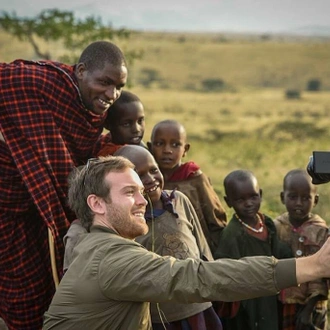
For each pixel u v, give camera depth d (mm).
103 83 5387
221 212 6031
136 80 64688
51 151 5363
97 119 5508
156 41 87812
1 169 5449
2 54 43844
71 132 5449
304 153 21719
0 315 5832
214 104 48250
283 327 6000
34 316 5715
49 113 5367
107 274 4148
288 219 6223
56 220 5332
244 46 88938
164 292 4086
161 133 5961
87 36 15578
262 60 80062
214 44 88875
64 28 15531
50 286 5762
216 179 16391
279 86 70500
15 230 5590
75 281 4230
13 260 5602
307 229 6113
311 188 6102
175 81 67250
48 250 5723
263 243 5891
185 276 4086
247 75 73438
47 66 5469
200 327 5102
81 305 4219
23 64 5500
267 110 45094
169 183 5957
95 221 4430
